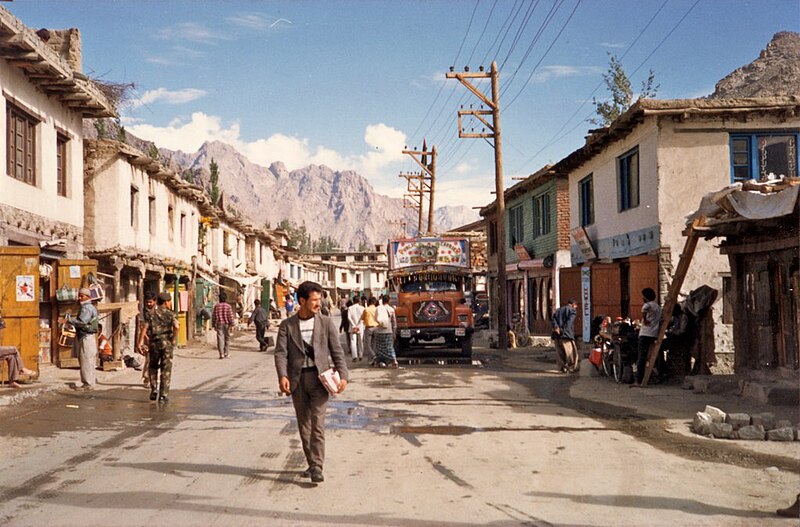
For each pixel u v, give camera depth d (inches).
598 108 1233.4
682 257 495.5
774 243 449.4
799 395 411.2
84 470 264.1
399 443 317.7
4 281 521.3
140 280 891.4
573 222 957.2
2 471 262.4
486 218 1569.9
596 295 751.7
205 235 1311.5
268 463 277.0
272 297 2149.4
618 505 219.1
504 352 937.5
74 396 474.3
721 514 209.8
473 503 221.3
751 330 495.5
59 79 606.9
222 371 690.2
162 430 351.3
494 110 994.1
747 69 2386.8
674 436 333.7
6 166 552.4
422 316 834.2
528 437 332.2
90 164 810.8
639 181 711.1
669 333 538.0
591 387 526.9
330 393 251.1
